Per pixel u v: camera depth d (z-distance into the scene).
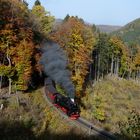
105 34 118.75
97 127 42.00
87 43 82.88
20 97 49.44
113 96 95.38
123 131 14.99
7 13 55.53
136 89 119.00
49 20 86.38
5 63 56.06
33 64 62.88
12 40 54.22
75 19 80.12
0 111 33.84
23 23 58.56
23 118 33.66
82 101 72.12
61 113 44.97
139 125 14.24
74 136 33.72
